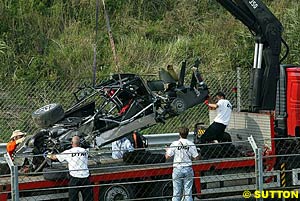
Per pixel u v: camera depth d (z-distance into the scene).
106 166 47.62
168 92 49.06
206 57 83.81
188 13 92.25
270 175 49.84
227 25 89.88
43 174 44.12
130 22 88.81
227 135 52.66
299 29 85.50
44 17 86.12
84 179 43.50
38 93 71.00
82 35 84.50
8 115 68.44
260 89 53.22
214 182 48.25
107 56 81.56
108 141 48.25
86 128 48.84
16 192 38.91
